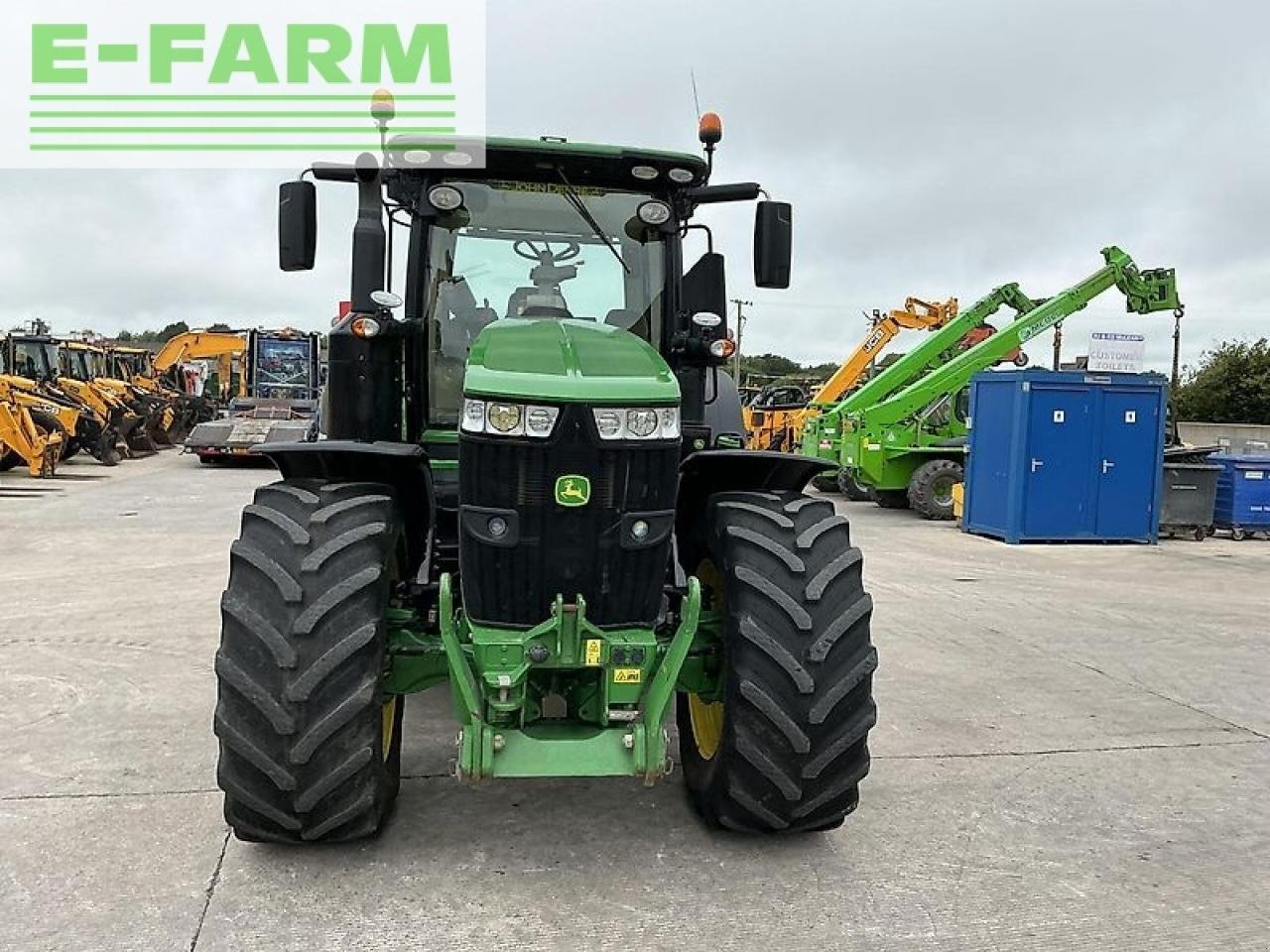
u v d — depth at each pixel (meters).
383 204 3.89
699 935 2.86
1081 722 4.90
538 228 4.10
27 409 15.74
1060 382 11.83
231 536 10.01
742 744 3.20
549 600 3.10
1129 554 11.20
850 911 3.02
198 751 4.14
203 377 28.72
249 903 2.94
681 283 4.21
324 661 2.95
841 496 17.53
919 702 5.16
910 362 15.43
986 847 3.49
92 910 2.88
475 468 3.03
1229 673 5.89
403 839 3.40
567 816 3.63
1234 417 41.19
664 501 3.11
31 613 6.61
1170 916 3.05
